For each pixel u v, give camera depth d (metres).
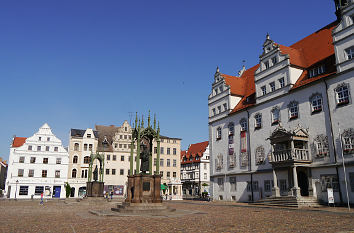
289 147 35.53
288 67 39.25
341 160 31.08
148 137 29.16
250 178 43.97
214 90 55.50
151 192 26.05
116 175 77.75
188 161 100.69
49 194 72.00
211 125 54.94
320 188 33.00
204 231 14.76
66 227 16.59
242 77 58.44
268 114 41.97
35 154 73.25
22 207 36.03
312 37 44.41
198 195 90.62
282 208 30.19
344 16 33.25
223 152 50.75
